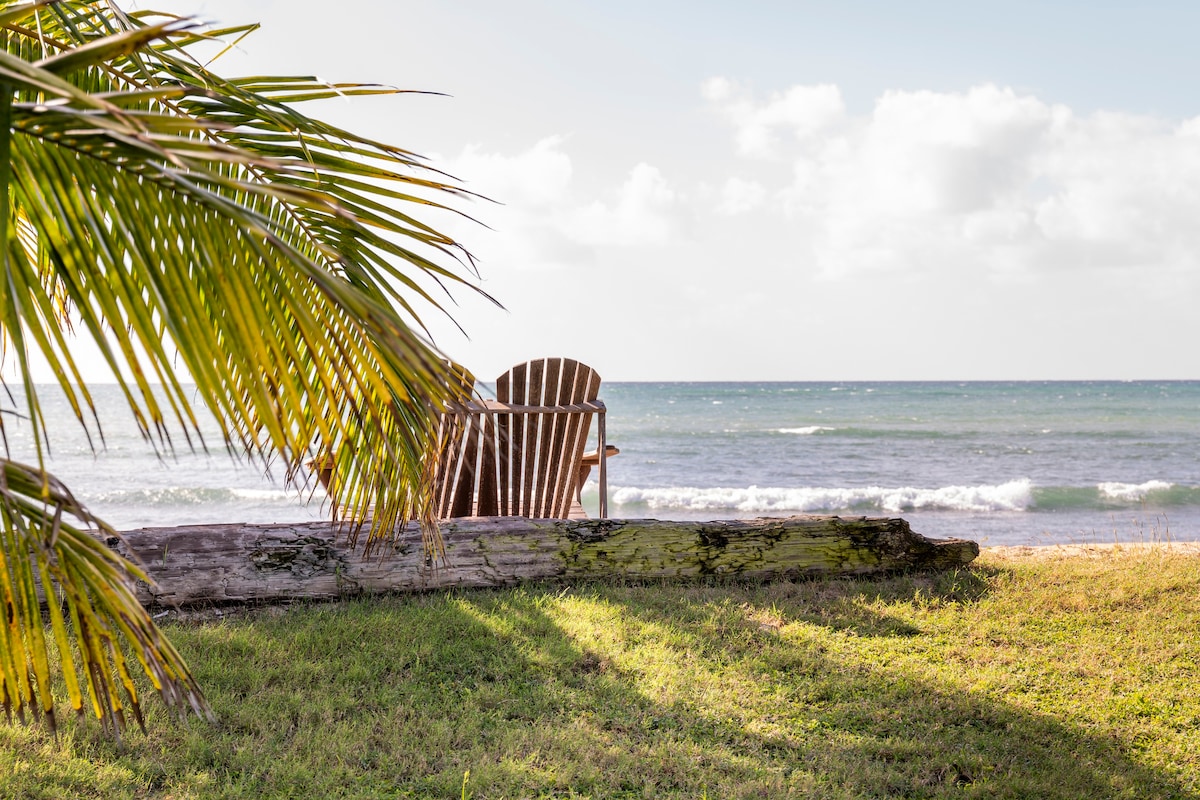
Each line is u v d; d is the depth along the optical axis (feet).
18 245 5.43
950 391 376.48
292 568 20.31
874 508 68.44
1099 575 25.91
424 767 12.91
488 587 22.07
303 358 8.15
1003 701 16.43
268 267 6.03
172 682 6.84
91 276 5.43
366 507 10.17
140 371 5.37
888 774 13.25
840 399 300.81
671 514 66.90
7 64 4.10
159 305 5.43
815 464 107.86
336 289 5.12
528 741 13.87
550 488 25.89
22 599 6.38
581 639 18.61
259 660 16.81
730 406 257.75
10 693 6.53
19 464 5.74
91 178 5.41
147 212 5.63
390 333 5.32
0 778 11.69
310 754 13.17
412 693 15.60
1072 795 12.85
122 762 12.54
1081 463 106.52
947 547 25.59
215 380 5.57
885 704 16.17
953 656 18.86
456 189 7.55
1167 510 66.59
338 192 7.63
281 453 5.98
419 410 8.77
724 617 20.56
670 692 16.07
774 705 15.80
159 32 4.56
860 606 22.11
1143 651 19.45
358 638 18.01
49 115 4.66
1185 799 12.90
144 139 4.41
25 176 5.31
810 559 24.39
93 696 6.89
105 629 6.68
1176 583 24.90
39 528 6.19
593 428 171.83
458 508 24.86
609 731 14.57
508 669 16.92
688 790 12.61
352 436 9.54
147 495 68.64
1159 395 326.85
